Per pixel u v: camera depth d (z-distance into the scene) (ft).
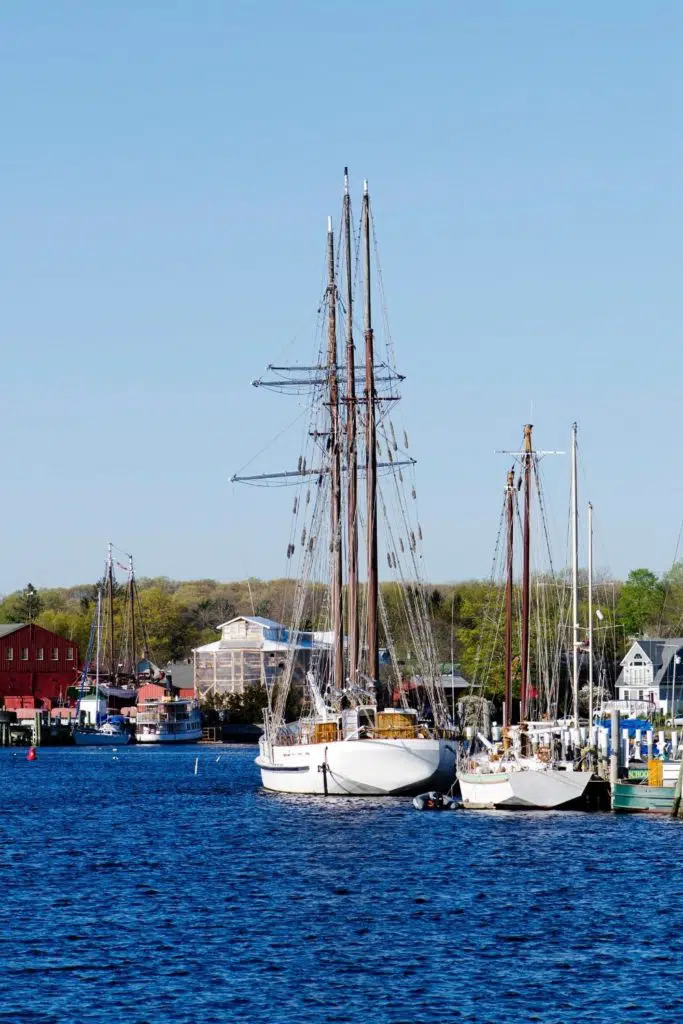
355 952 255.50
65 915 293.43
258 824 463.42
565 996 224.53
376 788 497.87
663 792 460.14
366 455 560.20
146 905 306.14
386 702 543.39
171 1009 218.18
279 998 223.92
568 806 473.67
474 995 225.35
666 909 294.87
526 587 531.50
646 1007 218.59
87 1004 221.25
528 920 284.00
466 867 357.00
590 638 512.63
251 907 302.66
